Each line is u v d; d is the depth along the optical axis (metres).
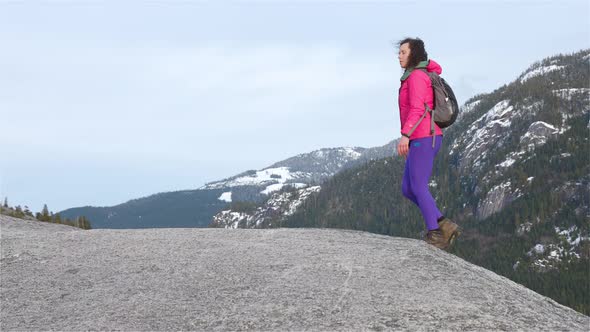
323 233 6.15
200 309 3.91
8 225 10.05
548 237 161.62
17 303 4.21
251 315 3.76
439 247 5.25
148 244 5.59
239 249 5.29
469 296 4.01
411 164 5.09
